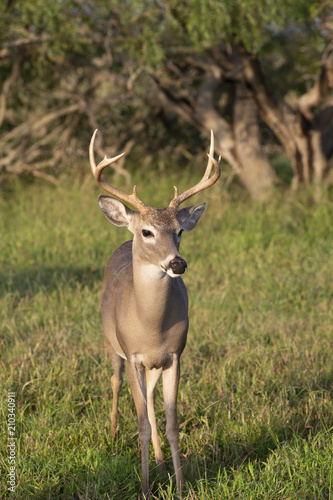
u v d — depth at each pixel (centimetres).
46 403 840
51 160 2509
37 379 884
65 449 743
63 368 923
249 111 2317
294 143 2227
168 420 711
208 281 1381
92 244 1644
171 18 1714
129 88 2016
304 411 831
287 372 920
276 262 1512
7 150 2617
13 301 1245
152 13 1830
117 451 749
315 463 670
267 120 2217
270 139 2927
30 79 2650
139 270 694
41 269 1427
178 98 2352
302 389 874
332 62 1933
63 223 1880
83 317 1159
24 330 1102
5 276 1404
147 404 761
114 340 806
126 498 665
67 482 682
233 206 2098
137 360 735
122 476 693
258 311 1191
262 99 2148
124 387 912
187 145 2838
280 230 1795
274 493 630
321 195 2042
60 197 2222
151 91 2312
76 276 1401
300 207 1972
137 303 699
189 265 1493
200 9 1667
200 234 1764
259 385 891
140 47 1930
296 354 977
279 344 1016
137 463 732
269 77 2611
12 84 2509
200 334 1078
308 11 1825
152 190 2319
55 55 2128
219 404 837
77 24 1934
